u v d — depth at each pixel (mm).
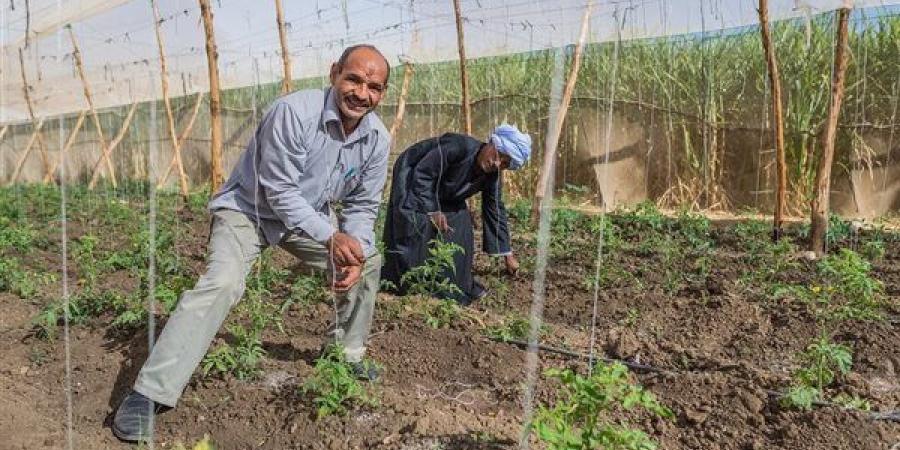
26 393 3457
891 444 2965
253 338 3473
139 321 4062
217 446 2941
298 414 3062
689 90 10156
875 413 3172
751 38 9656
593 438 2375
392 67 11586
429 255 4957
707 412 3229
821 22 9227
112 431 3041
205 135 14633
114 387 3455
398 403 3141
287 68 9305
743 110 9867
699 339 4355
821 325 4387
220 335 3961
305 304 4602
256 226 3117
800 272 5852
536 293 2670
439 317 4414
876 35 8938
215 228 3098
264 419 3090
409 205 4910
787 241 6531
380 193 3434
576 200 10930
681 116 10219
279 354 3795
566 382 2441
